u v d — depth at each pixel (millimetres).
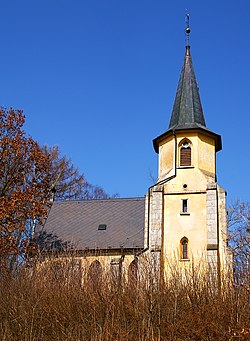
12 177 37781
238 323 20969
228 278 23922
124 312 21844
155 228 35156
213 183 35938
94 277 24953
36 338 21234
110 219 40969
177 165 37062
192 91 40250
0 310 22609
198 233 34719
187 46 43438
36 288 23797
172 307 22156
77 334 21062
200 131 37625
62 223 41500
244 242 31062
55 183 54156
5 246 33531
